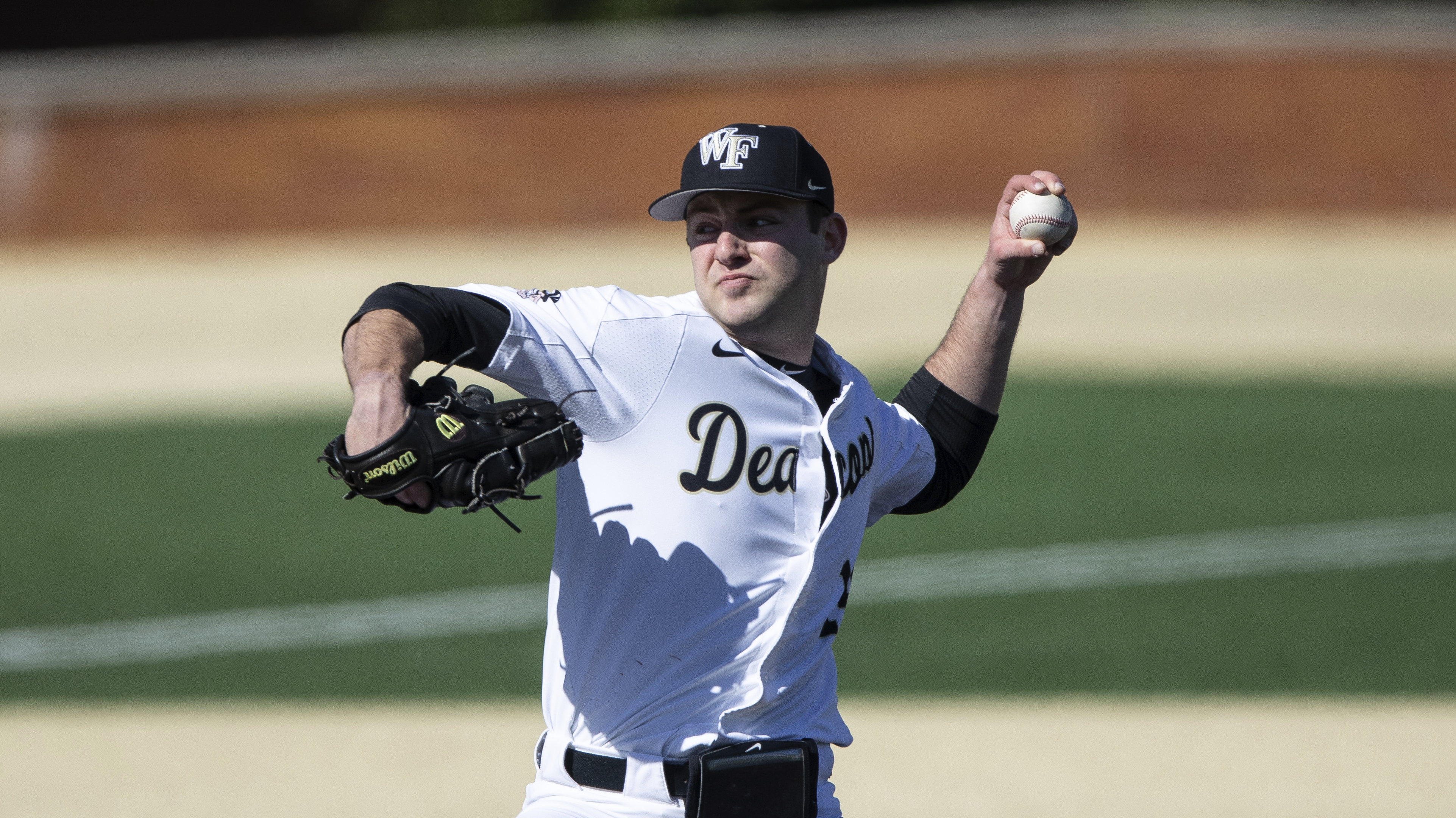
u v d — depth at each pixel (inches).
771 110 3088.1
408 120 3105.3
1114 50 2999.5
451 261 2957.7
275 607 1472.7
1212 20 3002.0
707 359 451.8
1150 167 3019.2
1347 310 2551.7
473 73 3093.0
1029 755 1067.9
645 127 3100.4
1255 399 2137.1
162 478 1892.2
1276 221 2999.5
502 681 1268.5
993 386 566.6
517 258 2960.1
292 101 3100.4
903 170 3073.3
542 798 473.4
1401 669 1259.2
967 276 2728.8
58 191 3093.0
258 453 1993.1
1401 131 2972.4
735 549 454.9
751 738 465.1
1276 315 2532.0
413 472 381.7
